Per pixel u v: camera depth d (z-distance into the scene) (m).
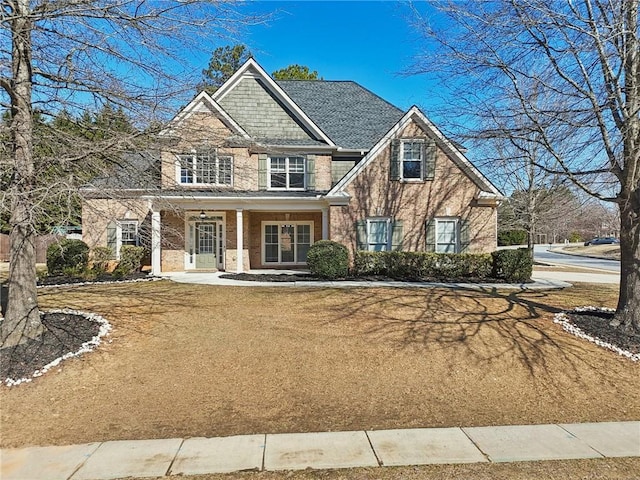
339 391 5.66
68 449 4.14
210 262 17.92
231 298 10.66
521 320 8.65
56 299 10.52
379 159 16.14
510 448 4.18
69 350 6.70
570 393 5.73
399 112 20.97
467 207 16.20
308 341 7.44
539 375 6.26
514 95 8.10
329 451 4.09
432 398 5.50
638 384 6.00
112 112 7.00
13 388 5.52
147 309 9.50
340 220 16.02
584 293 12.01
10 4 6.09
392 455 4.01
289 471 3.72
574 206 19.64
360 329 8.07
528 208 21.78
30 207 5.69
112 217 6.98
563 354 6.97
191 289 12.09
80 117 7.09
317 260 14.05
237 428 4.63
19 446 4.21
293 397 5.47
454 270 14.35
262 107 18.42
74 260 15.56
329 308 9.53
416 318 8.74
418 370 6.36
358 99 21.58
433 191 16.20
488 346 7.25
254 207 16.53
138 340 7.45
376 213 16.06
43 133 6.73
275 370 6.29
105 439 4.37
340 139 19.05
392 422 4.80
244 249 17.89
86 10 6.16
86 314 8.71
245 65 18.17
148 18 6.45
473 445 4.23
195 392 5.58
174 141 7.77
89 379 5.90
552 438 4.41
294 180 17.97
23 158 6.39
